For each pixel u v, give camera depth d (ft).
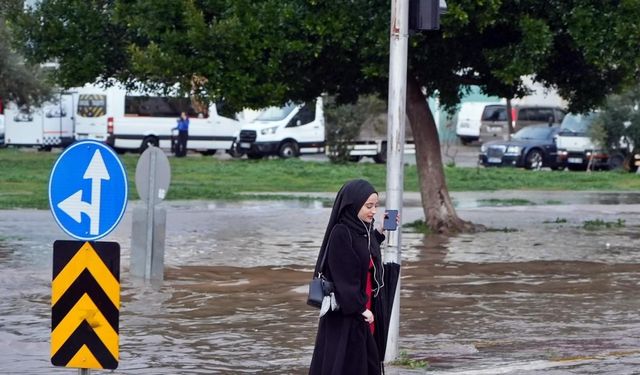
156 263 87.76
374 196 46.83
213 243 113.60
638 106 247.50
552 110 323.57
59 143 281.13
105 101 273.54
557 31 110.93
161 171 86.69
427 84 121.90
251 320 73.82
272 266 97.86
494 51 110.22
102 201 49.26
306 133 273.95
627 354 63.36
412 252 107.55
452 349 64.90
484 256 105.40
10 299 80.18
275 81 110.22
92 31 118.21
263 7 107.96
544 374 57.98
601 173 228.63
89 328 48.34
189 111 276.41
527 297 83.46
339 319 46.80
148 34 110.01
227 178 203.72
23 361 60.95
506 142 261.44
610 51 106.73
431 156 124.57
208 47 108.37
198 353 63.72
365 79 117.80
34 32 118.83
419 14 59.72
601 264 100.83
